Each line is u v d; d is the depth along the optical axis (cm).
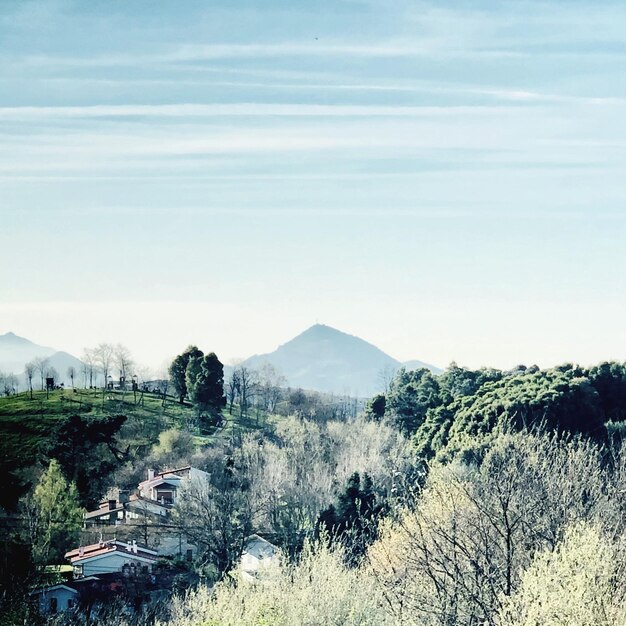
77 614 4438
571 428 7256
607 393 7844
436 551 2291
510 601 1866
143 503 8138
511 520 2328
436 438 8275
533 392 7488
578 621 1703
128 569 5969
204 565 5875
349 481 5778
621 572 1873
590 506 2702
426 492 2942
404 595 2288
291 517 5934
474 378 10788
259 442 11056
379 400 11419
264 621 2492
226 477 6944
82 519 7150
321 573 2578
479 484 2708
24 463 10025
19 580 4462
